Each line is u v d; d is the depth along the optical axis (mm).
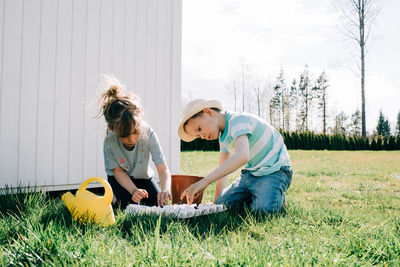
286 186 2396
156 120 3596
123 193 2365
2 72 2676
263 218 1938
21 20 2762
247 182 2361
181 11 3840
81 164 3111
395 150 16938
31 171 2818
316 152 13797
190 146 14945
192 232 1597
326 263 1183
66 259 1160
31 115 2820
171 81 3729
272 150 2338
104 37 3238
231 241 1480
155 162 2410
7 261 1155
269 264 1123
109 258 1163
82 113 3107
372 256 1281
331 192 3422
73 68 3047
